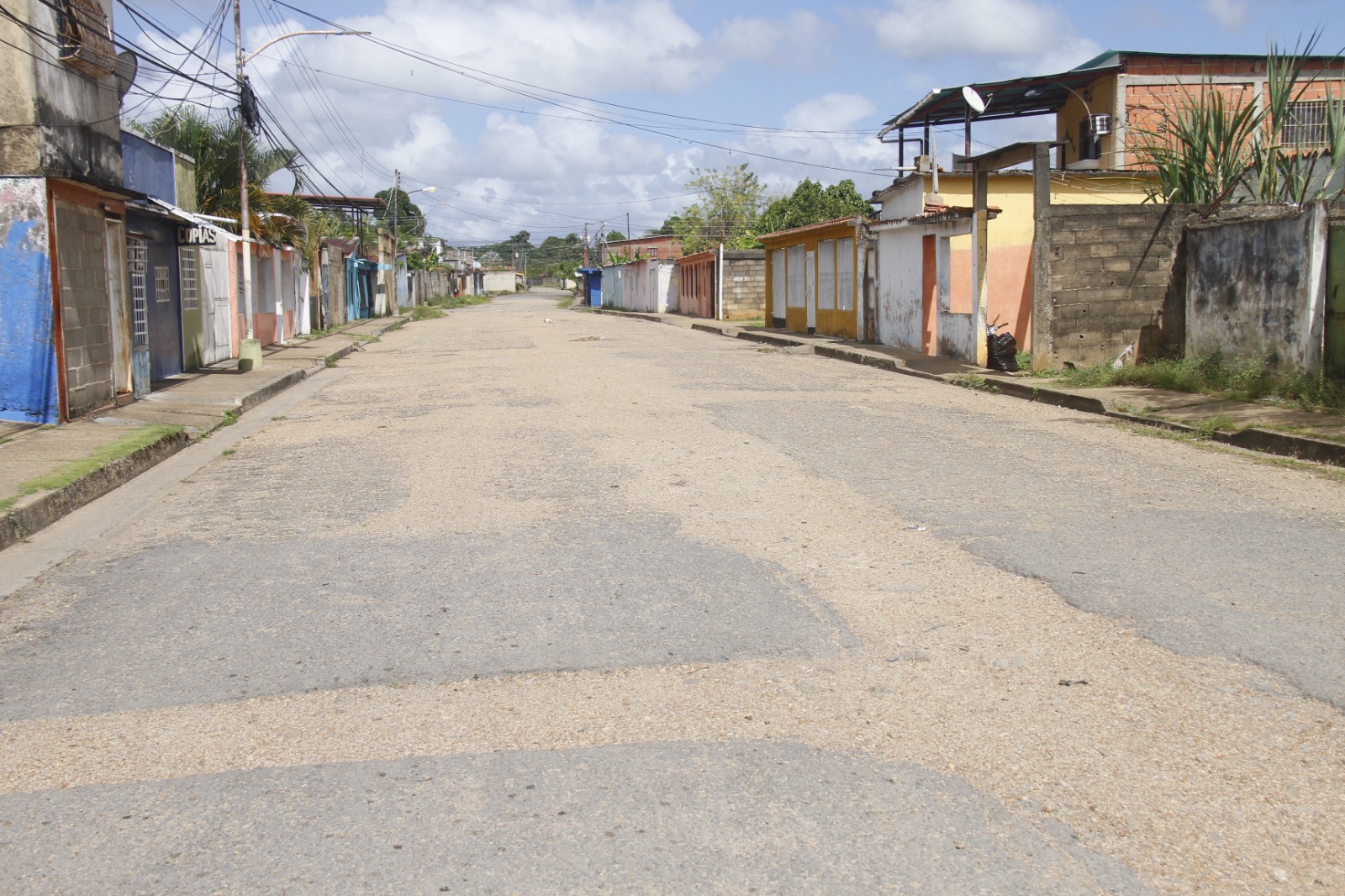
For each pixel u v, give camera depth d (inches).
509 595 225.5
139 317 607.2
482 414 513.0
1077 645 191.2
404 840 130.6
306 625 209.8
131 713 170.6
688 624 205.3
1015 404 528.1
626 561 249.8
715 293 1555.1
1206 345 563.8
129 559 265.0
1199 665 180.4
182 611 221.3
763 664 184.7
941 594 221.0
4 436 423.2
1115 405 486.0
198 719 167.3
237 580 242.7
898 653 188.9
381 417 519.5
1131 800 137.7
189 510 320.5
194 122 932.0
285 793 143.0
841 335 1021.2
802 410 501.4
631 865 124.3
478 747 155.3
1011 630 199.0
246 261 802.8
